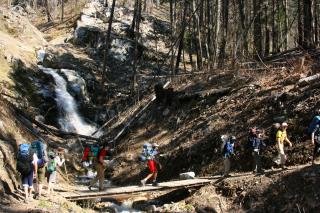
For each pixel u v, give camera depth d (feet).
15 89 84.84
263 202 38.81
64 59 113.39
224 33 87.81
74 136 76.07
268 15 103.86
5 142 48.57
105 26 136.26
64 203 39.96
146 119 78.43
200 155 55.83
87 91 102.53
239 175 45.01
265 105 54.90
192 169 55.21
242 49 78.38
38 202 37.78
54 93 93.25
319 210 34.71
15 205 35.27
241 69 70.90
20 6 196.34
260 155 48.26
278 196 38.17
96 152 46.91
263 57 80.59
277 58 74.84
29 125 67.46
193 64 101.81
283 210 36.91
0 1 196.75
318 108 46.78
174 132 67.10
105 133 86.89
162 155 61.82
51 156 41.75
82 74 106.73
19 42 110.93
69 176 62.90
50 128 74.33
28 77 92.58
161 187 45.44
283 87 56.70
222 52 87.20
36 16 193.98
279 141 43.11
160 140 68.08
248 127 53.31
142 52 124.57
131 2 175.83
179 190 48.60
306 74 57.36
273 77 63.05
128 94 102.17
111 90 103.76
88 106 97.04
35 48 113.50
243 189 41.24
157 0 189.57
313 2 82.38
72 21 155.02
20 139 54.44
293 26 123.85
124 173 64.39
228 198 41.68
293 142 46.75
